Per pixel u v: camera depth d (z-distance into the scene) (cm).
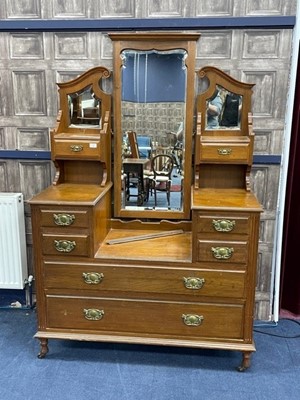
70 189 225
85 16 227
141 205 240
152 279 203
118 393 193
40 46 235
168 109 226
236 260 196
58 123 229
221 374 207
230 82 220
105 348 228
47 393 193
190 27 222
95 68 226
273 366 214
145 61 222
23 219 255
